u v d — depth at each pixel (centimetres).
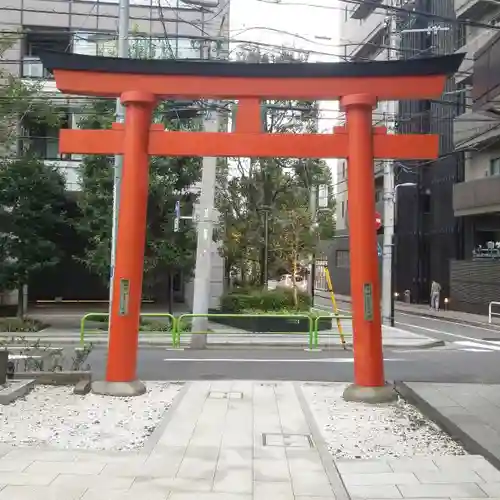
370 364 897
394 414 816
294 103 2309
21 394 891
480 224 3244
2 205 2048
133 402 863
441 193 3591
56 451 623
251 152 919
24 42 2552
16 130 2153
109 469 567
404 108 3644
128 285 913
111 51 2066
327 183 3253
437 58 886
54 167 2238
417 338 1902
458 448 659
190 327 2088
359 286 900
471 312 3066
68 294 3059
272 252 2523
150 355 1491
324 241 3123
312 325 1694
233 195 2466
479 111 2298
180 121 2084
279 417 785
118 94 934
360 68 898
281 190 2497
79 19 2572
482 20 2822
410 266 3872
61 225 2369
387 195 2394
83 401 863
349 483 537
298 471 570
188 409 825
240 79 917
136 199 914
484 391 917
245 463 593
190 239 2020
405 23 2388
